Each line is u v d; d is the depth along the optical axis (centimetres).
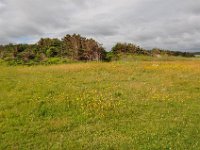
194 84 1955
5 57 4369
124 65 3016
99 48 4766
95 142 988
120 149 935
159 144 958
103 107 1361
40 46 4919
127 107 1385
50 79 2131
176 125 1130
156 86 1869
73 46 4712
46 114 1298
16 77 2253
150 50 5481
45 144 982
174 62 3528
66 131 1102
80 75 2358
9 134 1065
